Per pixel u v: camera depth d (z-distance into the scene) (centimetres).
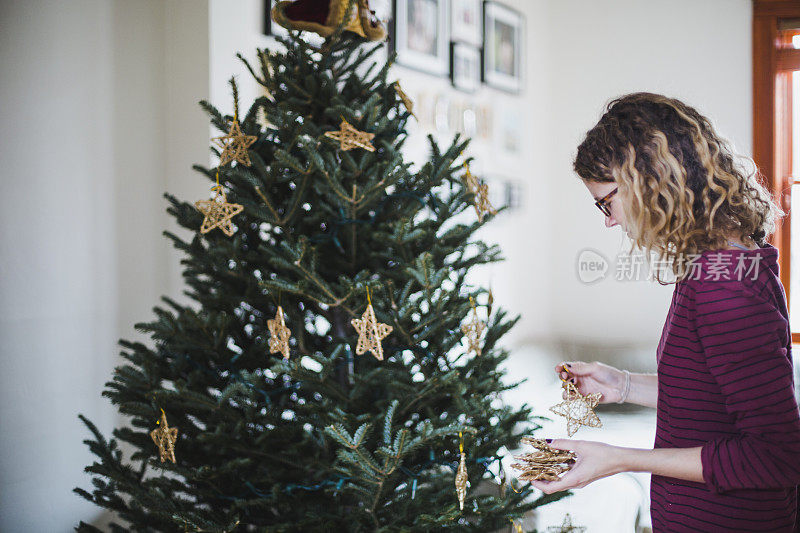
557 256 414
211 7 221
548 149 414
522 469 107
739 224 101
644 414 316
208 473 132
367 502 134
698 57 372
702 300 96
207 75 222
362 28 157
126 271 222
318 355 144
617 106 108
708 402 102
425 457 146
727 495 101
